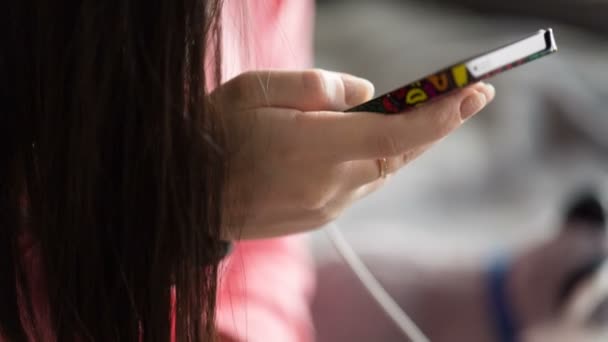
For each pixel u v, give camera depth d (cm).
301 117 67
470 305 134
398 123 65
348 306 139
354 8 247
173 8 65
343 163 67
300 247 124
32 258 73
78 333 71
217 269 72
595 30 223
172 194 67
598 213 129
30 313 73
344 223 171
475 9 238
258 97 68
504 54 63
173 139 66
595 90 213
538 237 150
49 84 67
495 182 194
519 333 129
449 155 199
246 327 88
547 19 227
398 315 95
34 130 69
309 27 146
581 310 122
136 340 70
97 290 70
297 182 68
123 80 66
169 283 69
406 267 143
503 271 134
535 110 209
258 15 81
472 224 177
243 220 70
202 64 67
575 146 204
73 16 65
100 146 67
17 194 71
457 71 63
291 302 105
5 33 67
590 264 122
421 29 235
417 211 181
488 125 209
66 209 68
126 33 65
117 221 68
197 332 71
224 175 68
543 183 192
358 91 70
